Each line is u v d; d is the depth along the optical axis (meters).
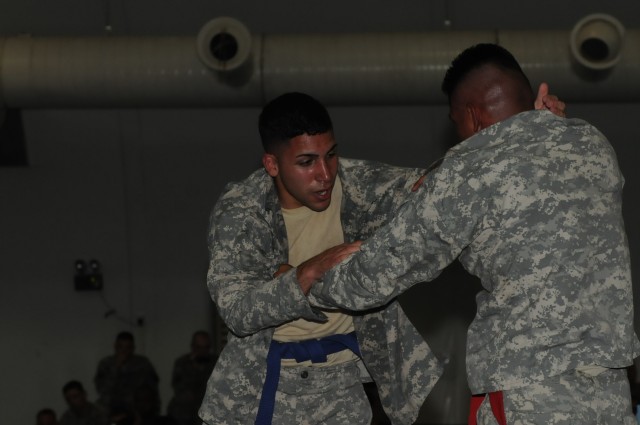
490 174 2.95
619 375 2.97
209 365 11.52
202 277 12.11
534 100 3.27
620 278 2.96
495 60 3.15
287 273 3.31
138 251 12.16
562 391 2.87
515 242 2.93
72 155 12.10
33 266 12.12
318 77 9.09
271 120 3.52
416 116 11.76
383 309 3.72
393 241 3.03
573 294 2.89
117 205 12.14
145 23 11.20
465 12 11.11
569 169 2.96
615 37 8.39
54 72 9.12
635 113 11.38
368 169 3.75
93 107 9.45
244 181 3.76
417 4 11.13
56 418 11.45
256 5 11.19
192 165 12.05
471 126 3.18
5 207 12.10
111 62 9.13
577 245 2.91
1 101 9.35
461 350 11.70
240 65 8.62
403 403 3.80
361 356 3.75
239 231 3.63
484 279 3.04
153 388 11.28
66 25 11.16
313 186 3.51
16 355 12.09
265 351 3.68
